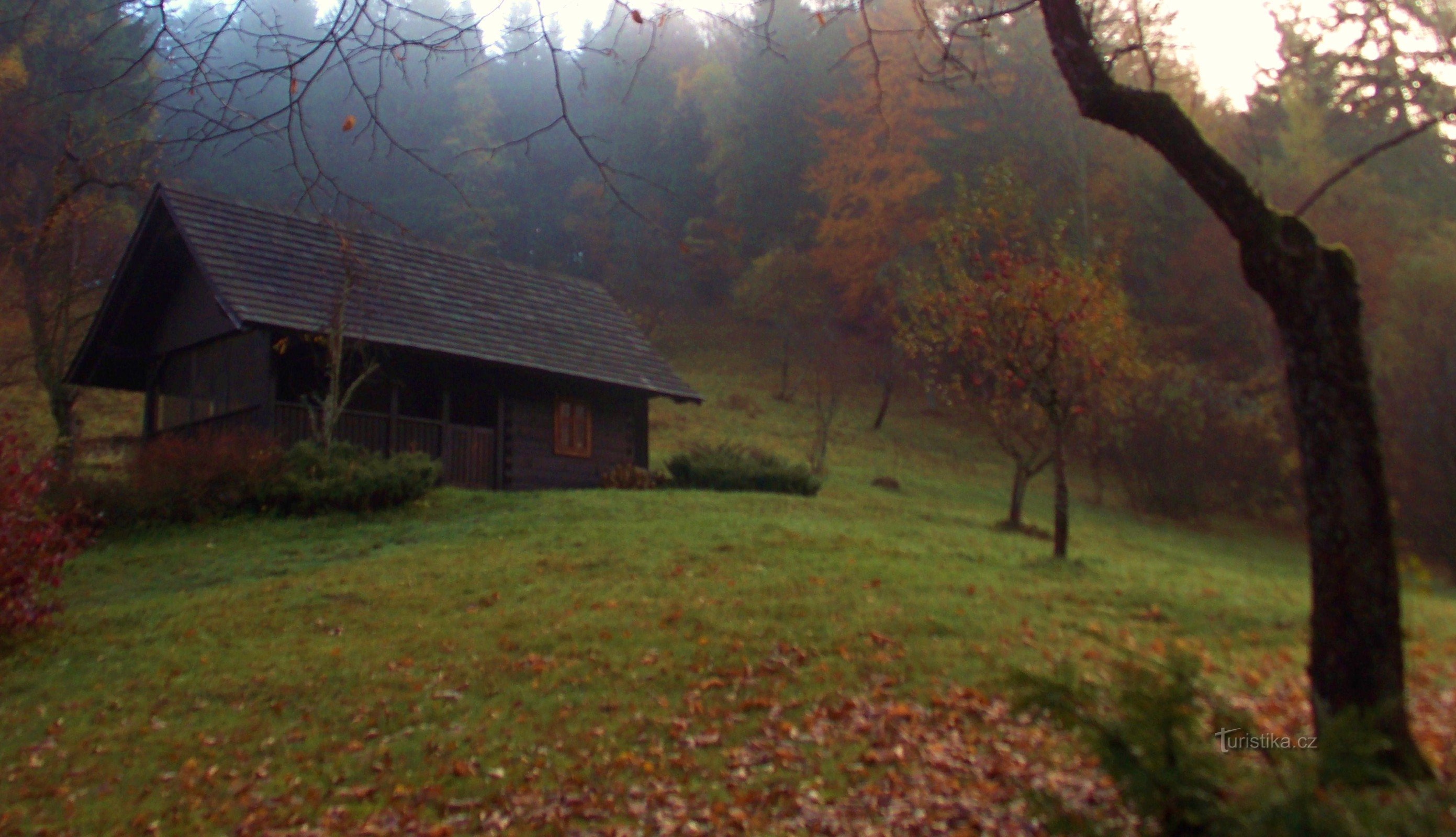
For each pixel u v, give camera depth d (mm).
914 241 42500
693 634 10922
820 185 41750
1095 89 6961
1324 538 6000
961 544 17062
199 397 21688
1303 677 9375
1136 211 39312
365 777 7934
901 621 11164
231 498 17922
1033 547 18297
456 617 12094
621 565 14305
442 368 22734
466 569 14445
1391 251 29547
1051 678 5203
